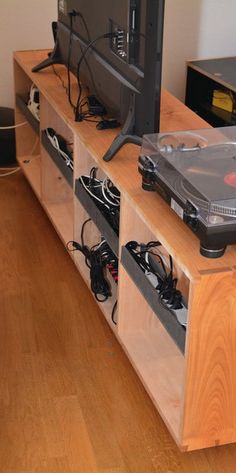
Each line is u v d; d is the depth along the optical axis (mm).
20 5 3771
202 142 2174
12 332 2594
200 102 3732
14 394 2314
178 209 1938
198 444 2051
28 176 3496
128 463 2082
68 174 2822
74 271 2949
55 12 3826
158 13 2104
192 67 3629
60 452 2107
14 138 3723
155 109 2262
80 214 2801
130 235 2297
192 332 1871
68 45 2922
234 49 4027
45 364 2447
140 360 2336
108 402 2293
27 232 3217
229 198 1828
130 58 2314
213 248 1836
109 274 2740
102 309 2598
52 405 2275
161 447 2135
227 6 3895
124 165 2344
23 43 3867
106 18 2469
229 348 1923
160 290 2129
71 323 2648
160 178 2053
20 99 3473
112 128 2605
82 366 2441
